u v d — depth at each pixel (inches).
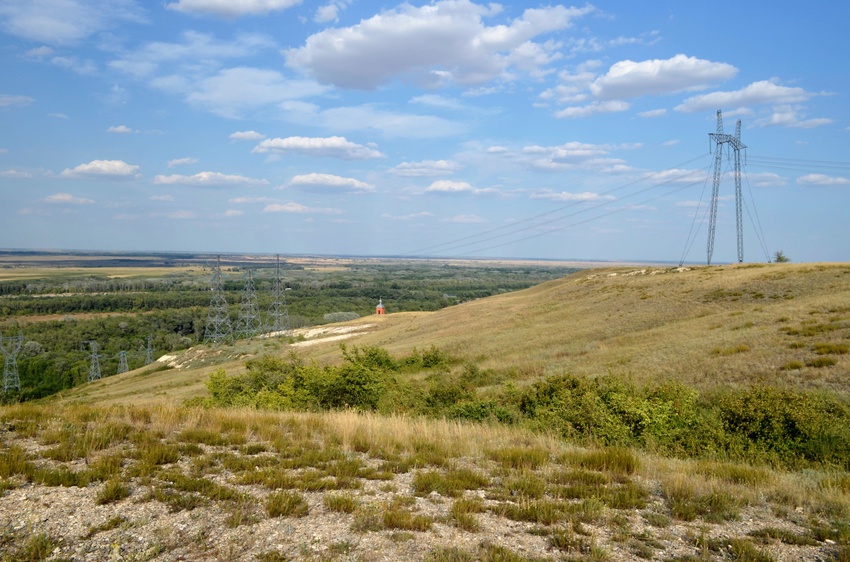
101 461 320.5
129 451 354.9
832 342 814.5
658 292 1856.5
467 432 485.7
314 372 825.5
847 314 999.0
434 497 300.8
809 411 500.1
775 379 717.3
